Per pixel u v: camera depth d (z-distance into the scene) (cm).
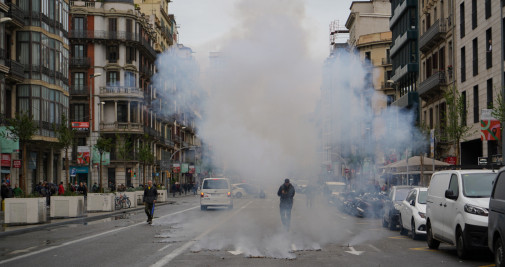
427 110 5066
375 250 1538
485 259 1352
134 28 7400
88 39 7188
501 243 1102
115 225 2512
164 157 8894
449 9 4447
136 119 7431
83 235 2006
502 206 1105
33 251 1516
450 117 3306
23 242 1781
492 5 3519
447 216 1447
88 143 7138
